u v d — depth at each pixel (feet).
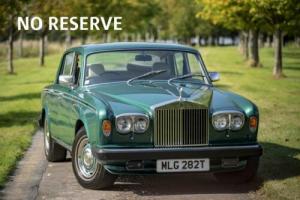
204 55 214.48
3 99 71.15
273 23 104.17
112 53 28.96
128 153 24.00
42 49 156.56
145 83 28.17
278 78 103.30
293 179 26.96
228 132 25.29
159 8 253.24
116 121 24.23
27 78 111.34
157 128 24.45
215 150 24.71
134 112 24.41
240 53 232.12
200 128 24.89
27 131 44.65
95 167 25.71
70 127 28.35
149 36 367.25
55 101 31.35
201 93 26.73
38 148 38.11
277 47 105.29
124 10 199.21
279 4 98.02
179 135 24.67
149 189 26.43
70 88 29.27
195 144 24.89
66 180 28.40
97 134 24.44
